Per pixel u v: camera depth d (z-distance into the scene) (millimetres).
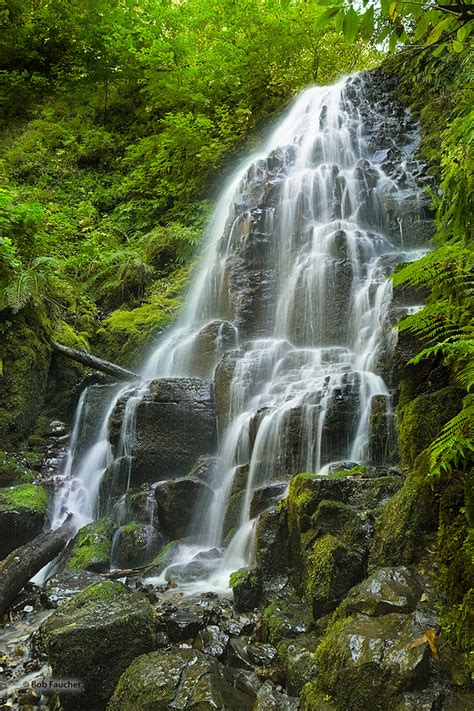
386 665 2416
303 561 3730
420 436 3998
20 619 4430
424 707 2248
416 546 3184
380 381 5555
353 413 5320
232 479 5680
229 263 8695
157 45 12859
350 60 13930
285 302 7949
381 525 3455
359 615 2844
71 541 5703
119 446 6746
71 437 8055
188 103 13203
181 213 11703
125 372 8391
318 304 7520
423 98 10906
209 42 14039
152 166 12648
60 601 4496
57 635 3377
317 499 3877
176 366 8242
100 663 3365
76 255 11172
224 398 6637
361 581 3355
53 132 14570
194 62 13234
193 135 11734
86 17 15547
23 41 16047
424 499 3268
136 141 14609
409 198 8508
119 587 3982
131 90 15633
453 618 2555
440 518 3062
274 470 5379
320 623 3311
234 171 11758
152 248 11141
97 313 10102
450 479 3158
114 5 15422
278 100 13156
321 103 11914
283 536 4109
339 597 3311
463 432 2604
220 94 13148
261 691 2939
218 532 5570
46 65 16391
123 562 5441
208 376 7672
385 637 2584
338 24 1970
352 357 6539
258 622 3748
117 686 3225
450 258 2902
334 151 10445
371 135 10688
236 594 3977
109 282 10453
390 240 8336
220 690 2871
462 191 3010
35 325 8352
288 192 9070
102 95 15742
